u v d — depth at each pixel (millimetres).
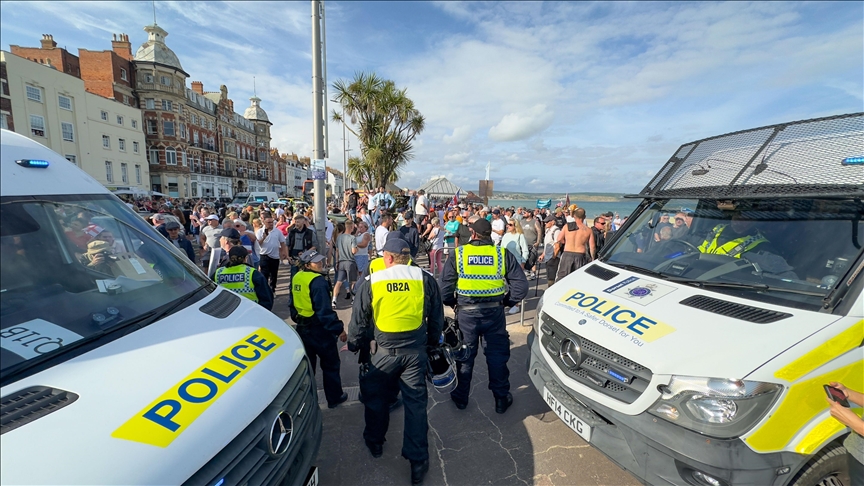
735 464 1856
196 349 1867
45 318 1741
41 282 1851
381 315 2721
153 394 1542
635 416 2184
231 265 3771
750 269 2623
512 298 3488
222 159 58094
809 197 2438
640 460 2150
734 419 1881
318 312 3324
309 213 11484
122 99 40781
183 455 1410
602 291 2936
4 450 1210
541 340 3021
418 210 14359
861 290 2090
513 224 7504
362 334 2889
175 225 6430
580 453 3002
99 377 1550
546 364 2879
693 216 3279
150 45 43375
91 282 2037
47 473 1184
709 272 2762
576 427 2541
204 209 13633
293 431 1948
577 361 2559
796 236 2582
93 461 1252
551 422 3414
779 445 1859
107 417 1396
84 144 31719
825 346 1974
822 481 1971
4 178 1942
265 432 1737
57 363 1574
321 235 9414
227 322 2201
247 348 2025
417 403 2734
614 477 2750
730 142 3346
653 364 2141
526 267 7543
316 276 3396
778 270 2508
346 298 7473
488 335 3496
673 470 2020
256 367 1925
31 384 1458
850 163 2391
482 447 3084
